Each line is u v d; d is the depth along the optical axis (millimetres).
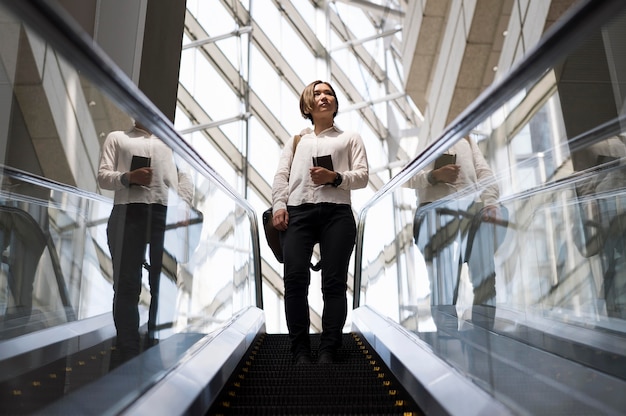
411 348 3537
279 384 3578
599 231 2840
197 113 12188
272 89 13516
